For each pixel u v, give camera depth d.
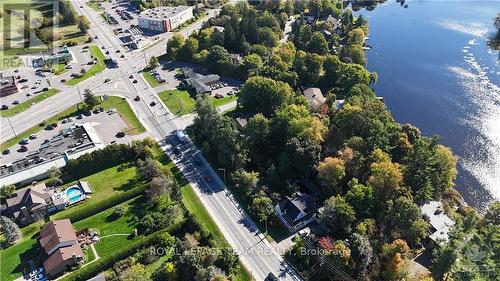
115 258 147.38
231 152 186.00
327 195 171.25
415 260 146.75
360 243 137.88
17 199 171.88
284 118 196.12
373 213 157.25
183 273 139.88
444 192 176.12
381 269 140.25
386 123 193.12
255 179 173.50
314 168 175.75
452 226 152.38
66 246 149.25
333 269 139.75
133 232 158.00
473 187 187.50
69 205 173.25
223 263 142.75
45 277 143.25
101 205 170.12
